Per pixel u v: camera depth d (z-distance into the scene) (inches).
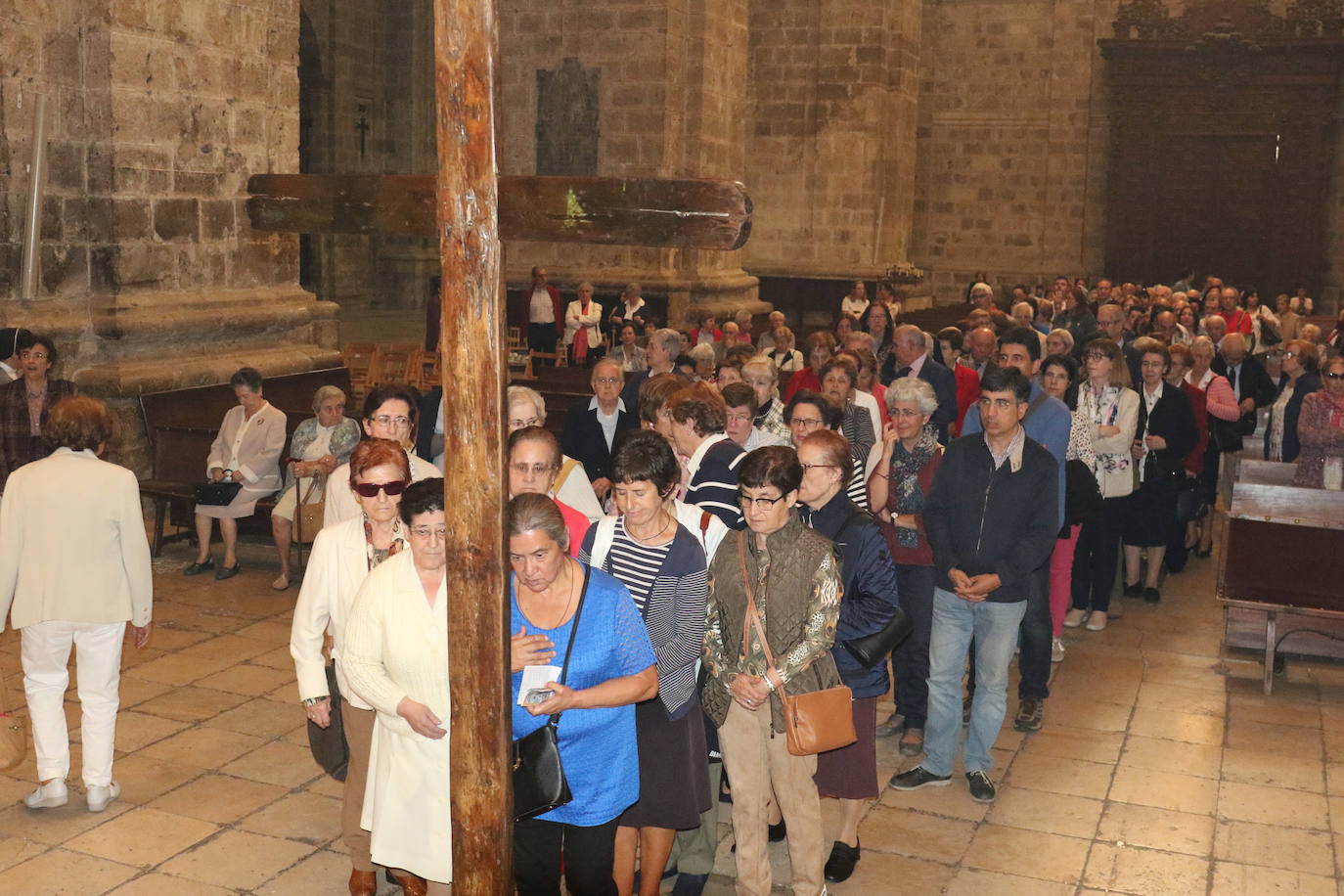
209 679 257.1
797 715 149.7
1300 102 1103.0
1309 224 1115.3
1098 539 301.3
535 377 512.4
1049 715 248.1
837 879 178.7
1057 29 1163.3
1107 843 193.3
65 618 190.2
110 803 200.1
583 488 187.2
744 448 210.8
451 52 109.1
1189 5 1118.4
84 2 374.6
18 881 175.6
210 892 174.2
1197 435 321.7
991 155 1198.3
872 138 909.8
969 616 205.0
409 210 129.0
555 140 733.3
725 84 757.9
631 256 743.1
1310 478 289.1
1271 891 179.2
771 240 943.7
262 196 133.7
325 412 319.3
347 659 141.8
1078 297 519.5
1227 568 270.2
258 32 430.9
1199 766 223.8
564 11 720.3
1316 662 283.1
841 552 168.9
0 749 176.2
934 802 207.0
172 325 397.7
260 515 344.8
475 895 119.7
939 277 1224.2
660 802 150.8
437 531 135.9
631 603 140.1
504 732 116.5
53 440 192.2
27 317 365.4
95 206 382.3
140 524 193.8
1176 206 1149.7
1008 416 195.9
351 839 164.4
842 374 261.1
